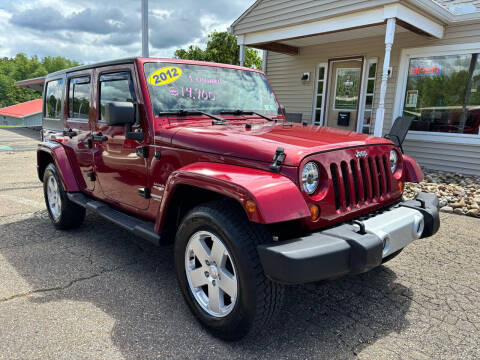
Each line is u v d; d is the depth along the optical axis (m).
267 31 8.99
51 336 2.34
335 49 9.52
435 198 2.94
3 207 5.37
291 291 3.00
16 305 2.70
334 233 2.13
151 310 2.67
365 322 2.57
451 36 7.50
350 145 2.46
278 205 1.95
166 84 3.04
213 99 3.29
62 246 3.88
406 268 3.45
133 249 3.82
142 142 2.94
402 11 6.52
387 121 8.76
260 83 3.81
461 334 2.44
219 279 2.28
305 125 3.36
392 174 2.84
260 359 2.17
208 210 2.26
